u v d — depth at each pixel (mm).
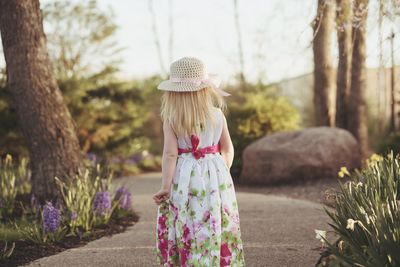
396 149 10781
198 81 3529
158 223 3570
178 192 3457
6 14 6543
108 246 5289
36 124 6656
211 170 3490
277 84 17719
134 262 4645
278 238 5445
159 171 15750
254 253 4836
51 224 5316
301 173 10156
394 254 3023
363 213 3344
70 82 13680
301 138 10484
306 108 18891
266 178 10547
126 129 14742
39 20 6719
